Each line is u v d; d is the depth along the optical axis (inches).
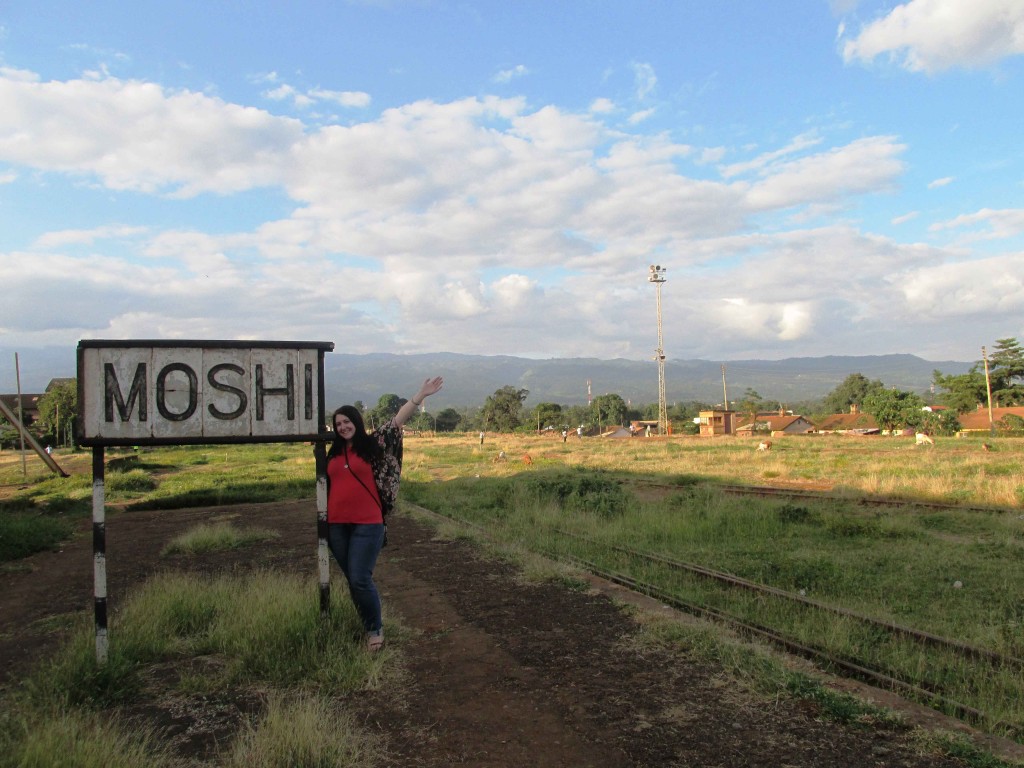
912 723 144.4
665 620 218.4
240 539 416.5
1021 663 187.8
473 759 134.1
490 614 236.2
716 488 623.2
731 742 138.7
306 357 204.8
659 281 2751.0
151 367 191.6
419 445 1969.7
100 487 183.6
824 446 1485.0
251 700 164.9
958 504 509.4
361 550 194.4
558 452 1478.8
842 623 224.4
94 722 150.5
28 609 281.4
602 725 147.9
